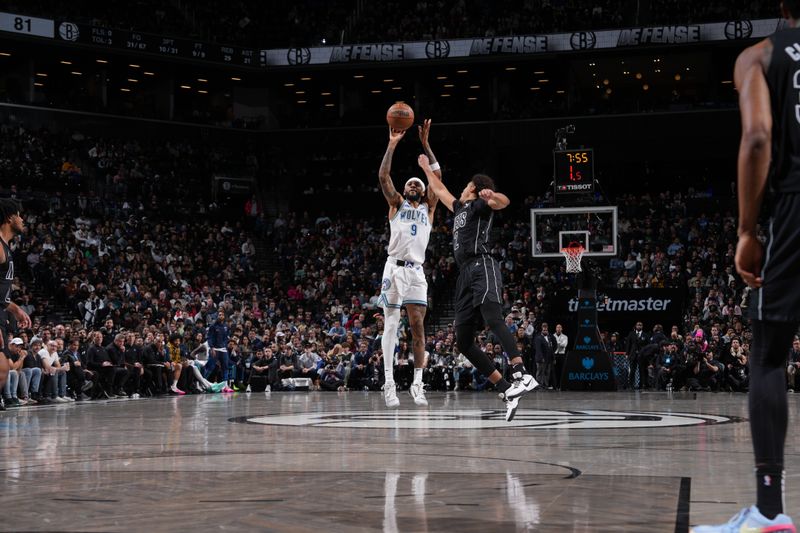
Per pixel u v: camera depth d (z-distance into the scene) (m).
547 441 5.80
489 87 37.41
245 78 37.59
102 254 27.80
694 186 34.91
